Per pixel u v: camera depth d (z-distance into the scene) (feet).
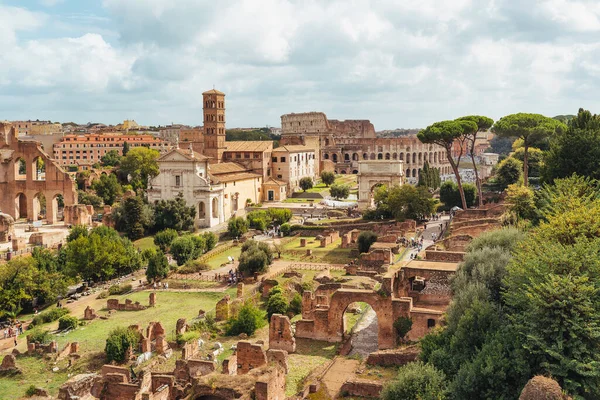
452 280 203.31
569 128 286.25
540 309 137.28
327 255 366.63
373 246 336.70
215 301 286.46
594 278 141.08
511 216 290.56
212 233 426.10
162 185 518.37
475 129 430.61
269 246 359.87
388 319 203.72
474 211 357.61
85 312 270.05
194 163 503.61
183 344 215.10
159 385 166.30
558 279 137.08
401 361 175.32
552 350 131.64
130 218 461.78
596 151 266.36
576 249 149.07
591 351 131.54
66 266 350.02
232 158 626.23
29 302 310.65
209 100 612.70
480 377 134.51
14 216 544.62
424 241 358.64
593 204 183.73
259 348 170.81
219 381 139.44
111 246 357.00
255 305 271.69
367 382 156.15
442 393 136.56
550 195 225.97
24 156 537.24
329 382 167.22
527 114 399.85
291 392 165.37
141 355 207.51
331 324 214.69
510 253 197.57
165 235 419.13
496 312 161.17
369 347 207.62
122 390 164.76
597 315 132.26
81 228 409.69
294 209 553.23
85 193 606.14
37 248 375.04
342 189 617.62
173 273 344.69
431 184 584.81
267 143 641.81
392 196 431.02
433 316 198.80
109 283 346.74
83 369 206.28
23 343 244.63
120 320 262.26
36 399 171.22
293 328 228.02
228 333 230.27
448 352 155.43
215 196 515.09
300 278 301.02
